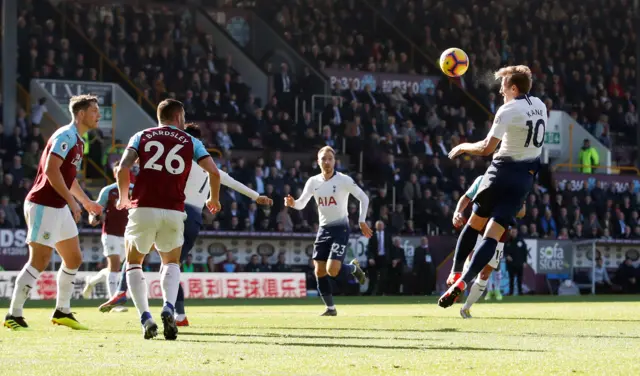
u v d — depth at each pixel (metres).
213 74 34.12
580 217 32.38
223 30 36.97
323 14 39.91
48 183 10.17
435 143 34.12
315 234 28.56
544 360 6.79
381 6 40.75
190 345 8.02
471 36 40.81
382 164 31.66
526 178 10.72
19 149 28.00
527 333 9.62
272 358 6.90
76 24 34.44
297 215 28.67
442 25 40.94
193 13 37.97
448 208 30.73
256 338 8.92
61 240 10.35
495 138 10.66
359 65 38.19
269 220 28.31
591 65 41.22
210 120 32.56
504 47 40.75
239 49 36.72
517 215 11.31
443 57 13.37
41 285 22.86
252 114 33.16
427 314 14.50
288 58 37.62
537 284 29.98
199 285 24.64
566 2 42.88
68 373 5.91
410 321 12.00
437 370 6.17
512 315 13.89
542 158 36.31
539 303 21.06
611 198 33.38
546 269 30.16
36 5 32.81
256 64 36.56
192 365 6.41
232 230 27.53
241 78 35.91
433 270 28.45
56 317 10.50
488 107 38.66
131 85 32.50
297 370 6.14
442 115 36.41
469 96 38.19
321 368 6.26
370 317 13.23
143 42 34.84
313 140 33.03
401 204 30.48
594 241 30.58
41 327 10.61
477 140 35.25
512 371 6.12
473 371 6.12
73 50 32.84
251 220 28.16
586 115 39.03
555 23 42.25
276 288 25.70
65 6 34.94
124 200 8.68
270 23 38.78
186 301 22.47
